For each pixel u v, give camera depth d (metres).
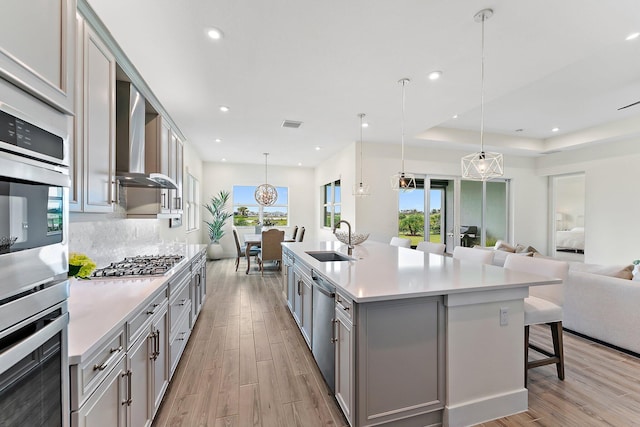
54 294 0.81
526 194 6.78
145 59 2.58
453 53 2.47
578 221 6.26
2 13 0.66
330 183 7.21
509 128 5.43
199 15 2.00
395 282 1.76
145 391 1.56
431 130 5.41
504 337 1.81
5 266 0.64
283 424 1.73
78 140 1.52
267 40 2.30
